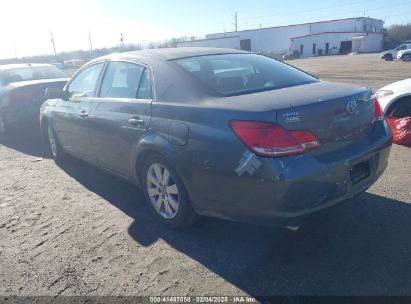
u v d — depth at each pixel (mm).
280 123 2506
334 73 21734
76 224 3730
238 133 2609
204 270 2855
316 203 2621
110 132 3912
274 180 2479
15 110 7164
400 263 2771
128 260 3045
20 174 5414
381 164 3197
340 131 2793
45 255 3201
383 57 35219
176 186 3242
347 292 2510
